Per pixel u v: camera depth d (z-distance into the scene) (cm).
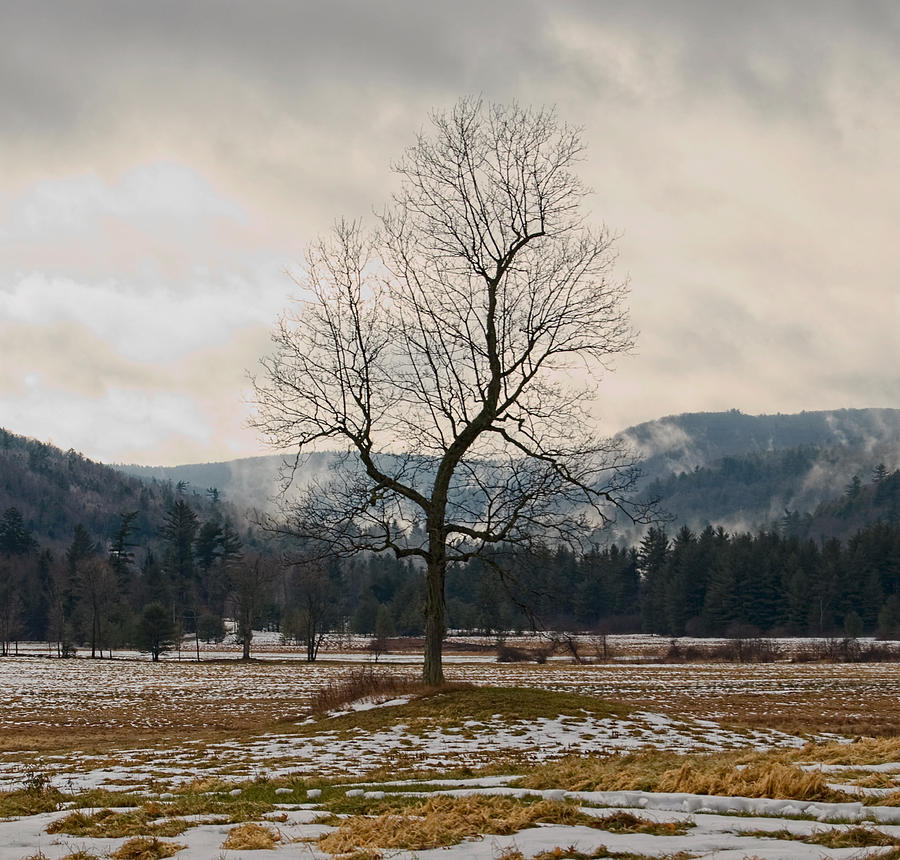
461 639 9488
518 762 1617
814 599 12194
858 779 1065
